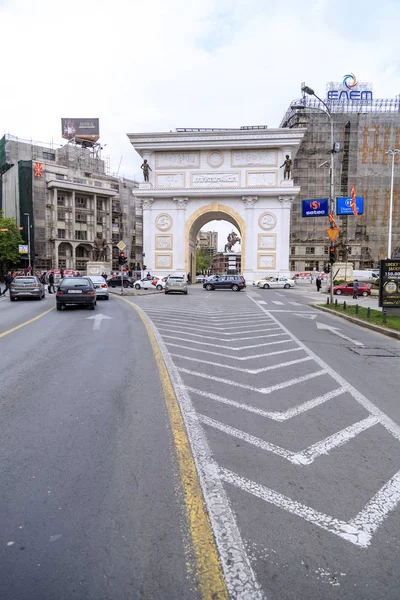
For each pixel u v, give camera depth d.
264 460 3.58
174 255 49.47
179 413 4.64
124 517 2.72
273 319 14.78
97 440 3.92
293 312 17.84
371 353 8.67
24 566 2.28
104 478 3.22
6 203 74.44
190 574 2.24
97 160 79.06
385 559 2.38
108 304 20.16
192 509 2.82
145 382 5.85
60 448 3.75
